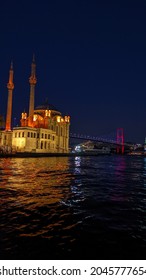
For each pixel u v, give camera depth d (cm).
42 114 10469
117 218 967
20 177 2328
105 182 2230
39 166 4022
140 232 797
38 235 743
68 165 4697
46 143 9531
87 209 1109
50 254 619
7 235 736
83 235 755
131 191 1717
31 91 9512
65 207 1130
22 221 881
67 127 11306
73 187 1805
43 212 1020
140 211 1099
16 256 606
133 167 4988
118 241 713
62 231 786
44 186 1791
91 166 4756
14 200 1248
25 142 8456
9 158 6712
